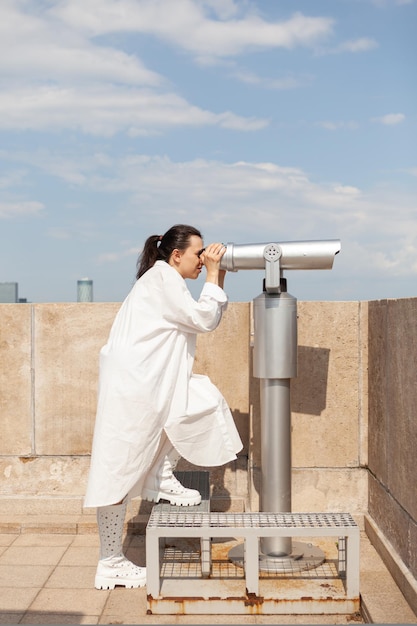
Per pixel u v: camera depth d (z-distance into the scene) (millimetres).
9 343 4457
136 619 3023
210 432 3361
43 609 3131
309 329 4176
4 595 3285
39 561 3752
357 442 4188
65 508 4422
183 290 3309
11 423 4477
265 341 3346
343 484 4188
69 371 4453
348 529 3023
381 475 3836
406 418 3314
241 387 4414
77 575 3545
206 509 3326
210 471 4418
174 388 3340
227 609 3043
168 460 3420
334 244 3254
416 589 2963
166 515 3221
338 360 4172
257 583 3037
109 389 3246
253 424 4125
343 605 3031
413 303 3201
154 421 3252
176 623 2984
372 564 3586
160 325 3307
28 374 4461
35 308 4453
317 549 3510
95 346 4441
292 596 3037
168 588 3104
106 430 3221
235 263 3342
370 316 4109
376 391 3957
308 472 4191
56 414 4469
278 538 3373
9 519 4301
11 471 4484
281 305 3328
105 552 3369
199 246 3445
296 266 3314
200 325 3295
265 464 3406
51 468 4480
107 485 3184
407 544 3262
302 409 4176
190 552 3541
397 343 3484
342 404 4180
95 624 2973
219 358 4414
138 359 3248
